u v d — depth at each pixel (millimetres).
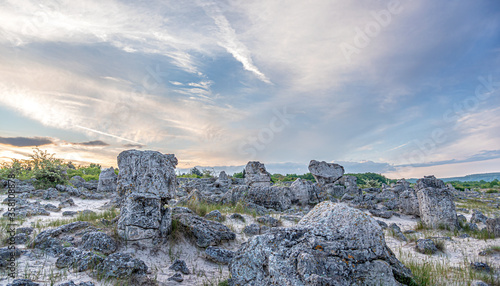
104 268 6887
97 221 11539
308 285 5160
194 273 8289
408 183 28891
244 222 14414
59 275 6629
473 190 42125
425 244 11000
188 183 29844
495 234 12438
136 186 10172
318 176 28062
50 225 11477
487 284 7336
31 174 25297
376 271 5723
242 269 6273
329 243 5918
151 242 9562
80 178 28906
